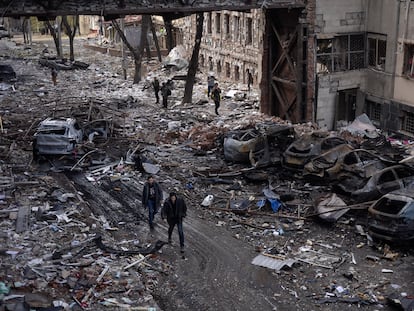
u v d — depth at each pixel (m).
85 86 43.34
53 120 25.25
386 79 30.72
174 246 16.22
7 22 80.00
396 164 19.97
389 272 14.52
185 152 26.02
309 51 30.50
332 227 17.53
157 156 25.28
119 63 56.38
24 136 27.64
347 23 31.06
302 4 29.55
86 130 27.12
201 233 17.19
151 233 17.09
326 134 23.94
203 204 19.36
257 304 13.08
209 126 30.12
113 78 47.31
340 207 17.62
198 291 13.70
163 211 15.91
